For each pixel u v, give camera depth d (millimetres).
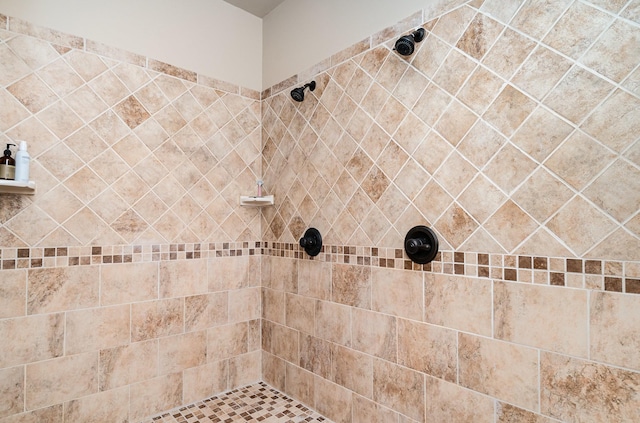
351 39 1504
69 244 1380
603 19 864
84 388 1397
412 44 1216
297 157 1767
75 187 1398
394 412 1296
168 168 1651
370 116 1414
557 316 927
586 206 886
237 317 1876
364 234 1426
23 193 1280
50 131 1346
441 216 1178
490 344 1052
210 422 1520
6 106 1257
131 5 1559
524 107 994
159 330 1601
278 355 1843
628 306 819
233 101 1904
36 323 1304
